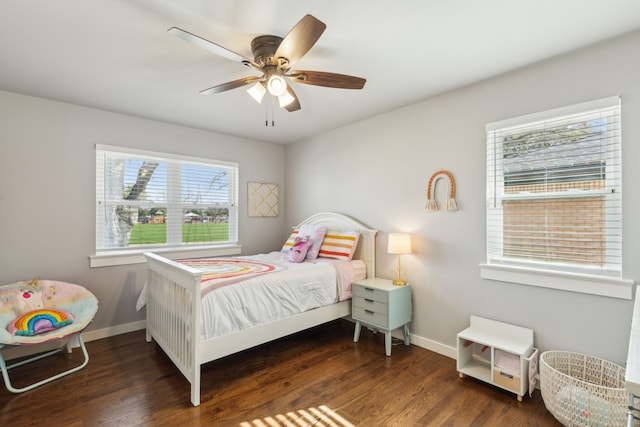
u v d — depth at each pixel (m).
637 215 1.81
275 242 4.45
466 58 2.09
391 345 2.90
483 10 1.59
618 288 1.86
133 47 1.93
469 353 2.44
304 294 2.66
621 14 1.63
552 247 2.16
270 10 1.58
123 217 3.21
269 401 2.02
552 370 1.80
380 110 3.10
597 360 1.93
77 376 2.30
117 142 3.12
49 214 2.78
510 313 2.31
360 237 3.34
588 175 2.01
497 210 2.42
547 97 2.12
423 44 1.91
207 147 3.77
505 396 2.08
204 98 2.75
